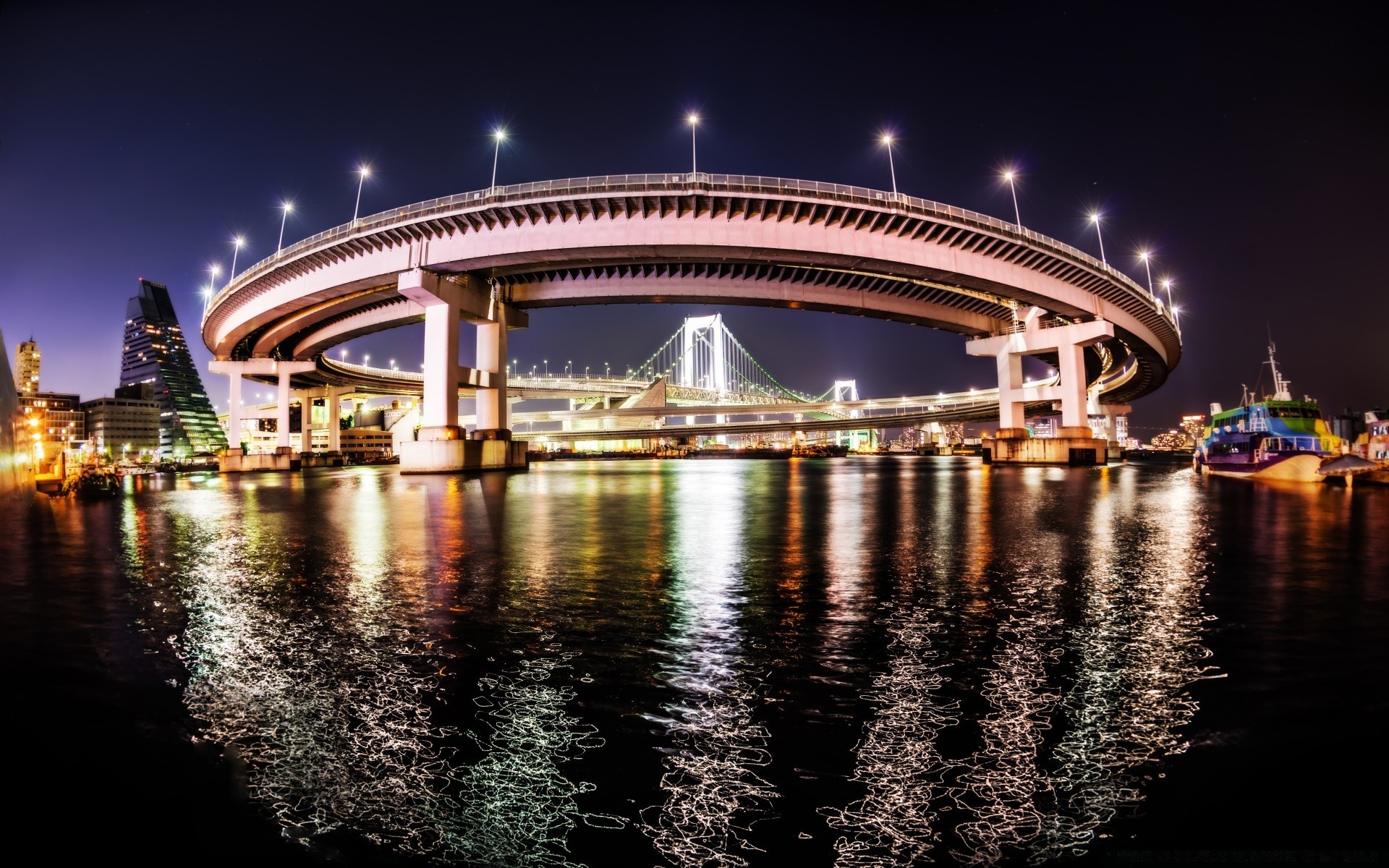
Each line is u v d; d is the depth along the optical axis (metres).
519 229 63.34
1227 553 16.97
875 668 8.05
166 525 26.69
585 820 4.94
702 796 5.23
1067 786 5.31
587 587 13.03
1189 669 7.95
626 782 5.45
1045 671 7.93
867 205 61.31
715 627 9.96
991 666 8.09
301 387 154.00
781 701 7.04
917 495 40.59
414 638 9.48
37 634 9.95
